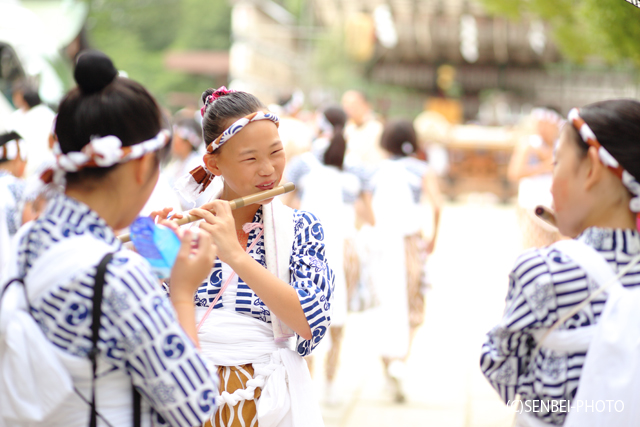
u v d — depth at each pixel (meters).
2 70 7.27
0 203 3.49
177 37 36.38
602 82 25.83
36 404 1.41
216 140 2.07
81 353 1.42
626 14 6.04
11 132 3.93
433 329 6.30
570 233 1.82
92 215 1.49
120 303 1.41
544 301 1.67
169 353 1.43
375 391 4.79
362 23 19.75
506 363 1.77
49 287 1.42
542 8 8.48
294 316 1.98
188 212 2.05
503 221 14.17
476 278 8.57
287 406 2.03
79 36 8.30
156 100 1.57
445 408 4.43
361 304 4.83
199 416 1.45
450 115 24.14
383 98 27.06
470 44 22.72
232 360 2.02
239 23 18.72
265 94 19.38
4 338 1.41
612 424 1.57
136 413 1.49
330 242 4.48
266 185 2.09
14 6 7.82
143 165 1.52
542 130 6.11
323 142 5.05
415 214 4.85
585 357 1.64
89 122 1.46
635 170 1.67
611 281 1.64
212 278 2.10
